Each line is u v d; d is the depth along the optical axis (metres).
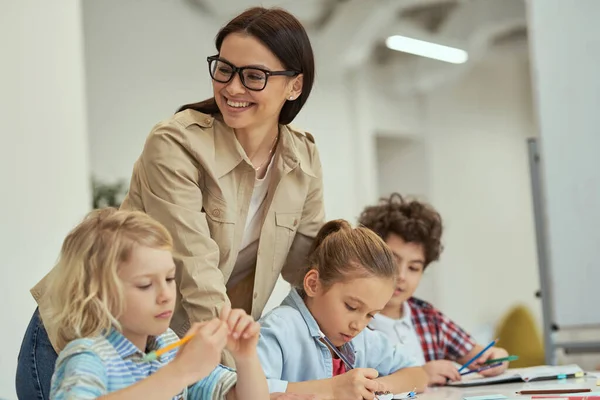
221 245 1.71
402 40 6.53
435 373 1.89
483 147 8.28
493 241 8.30
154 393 1.08
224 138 1.71
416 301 2.30
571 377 1.84
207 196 1.70
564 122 3.01
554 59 3.04
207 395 1.31
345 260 1.63
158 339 1.29
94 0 5.07
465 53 6.81
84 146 3.35
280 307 1.71
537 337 6.27
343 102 6.86
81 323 1.16
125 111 5.21
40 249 3.12
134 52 5.29
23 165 3.09
